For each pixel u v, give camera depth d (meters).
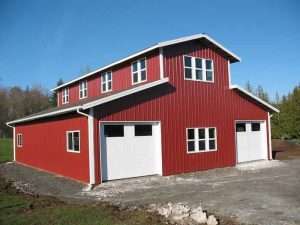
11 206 9.84
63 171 16.77
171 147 16.50
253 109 21.00
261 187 12.62
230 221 8.08
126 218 8.30
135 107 15.34
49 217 8.45
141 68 17.92
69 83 27.12
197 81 18.02
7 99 68.69
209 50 18.84
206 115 18.25
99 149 14.25
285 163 20.52
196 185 13.52
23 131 24.11
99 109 14.32
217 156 18.56
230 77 19.75
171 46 17.00
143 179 15.01
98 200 11.04
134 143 15.44
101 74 22.44
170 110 16.64
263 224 7.79
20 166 22.53
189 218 8.14
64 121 16.64
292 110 37.56
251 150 21.02
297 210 8.98
